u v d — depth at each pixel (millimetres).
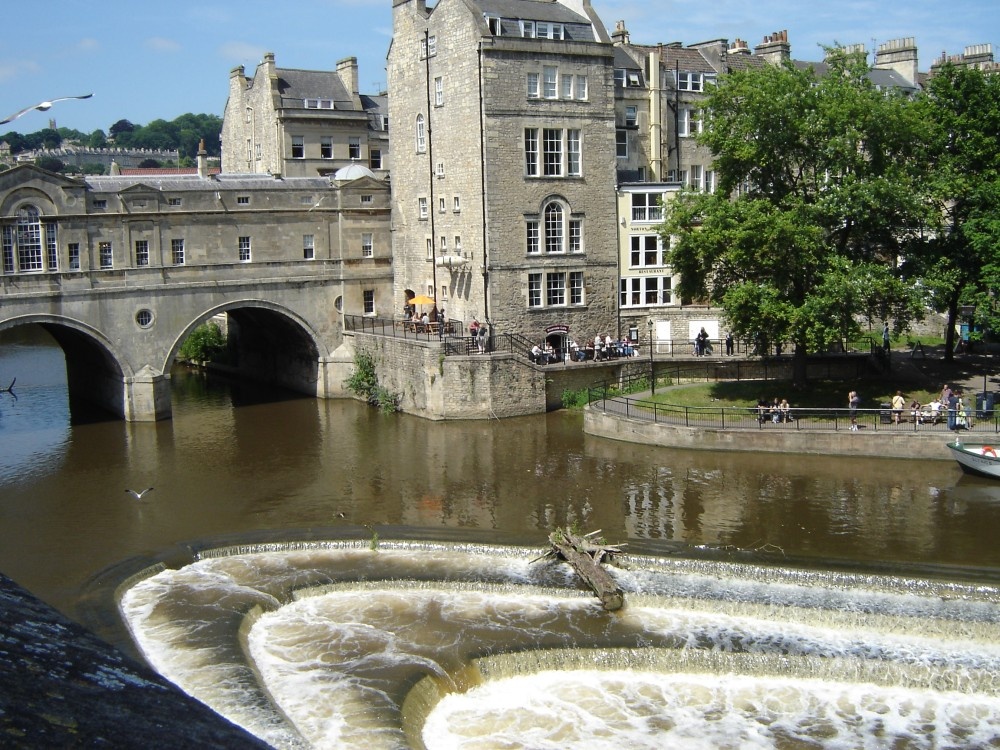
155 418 55906
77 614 28438
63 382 70000
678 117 66750
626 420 47375
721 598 28906
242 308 61812
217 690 23969
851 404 43688
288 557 33500
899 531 34031
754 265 46938
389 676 25172
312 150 76312
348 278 63156
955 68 52562
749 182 53219
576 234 58875
